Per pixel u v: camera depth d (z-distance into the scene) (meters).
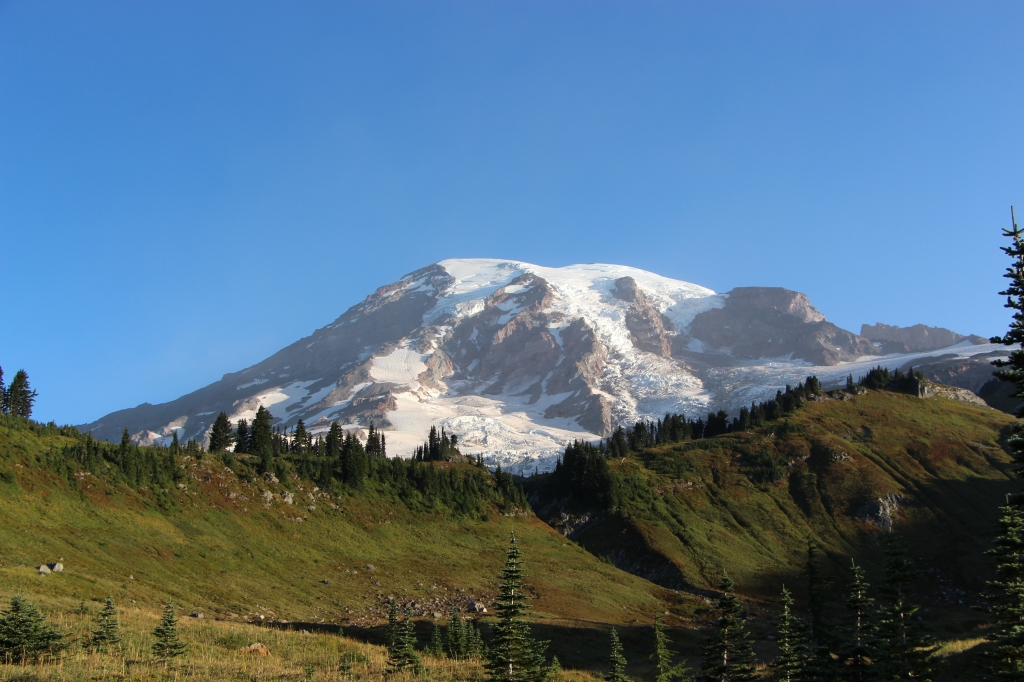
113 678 38.47
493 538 156.25
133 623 56.16
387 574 123.44
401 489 164.12
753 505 198.38
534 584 131.38
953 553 171.00
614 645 56.75
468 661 62.84
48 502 99.56
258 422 160.62
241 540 117.44
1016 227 34.44
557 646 90.62
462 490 174.12
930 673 48.09
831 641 57.53
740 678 58.41
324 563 121.25
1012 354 35.66
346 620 99.12
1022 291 34.56
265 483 140.00
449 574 129.38
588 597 129.75
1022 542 45.50
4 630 41.50
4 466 100.88
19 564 78.75
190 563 101.94
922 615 139.38
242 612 90.56
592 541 183.25
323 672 49.47
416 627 93.50
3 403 132.88
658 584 158.75
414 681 50.25
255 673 44.91
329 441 197.12
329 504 145.38
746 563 166.88
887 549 52.31
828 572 163.25
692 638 102.62
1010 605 45.88
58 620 51.59
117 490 112.88
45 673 37.97
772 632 116.25
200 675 42.16
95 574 84.94
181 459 132.62
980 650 52.94
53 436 119.31
